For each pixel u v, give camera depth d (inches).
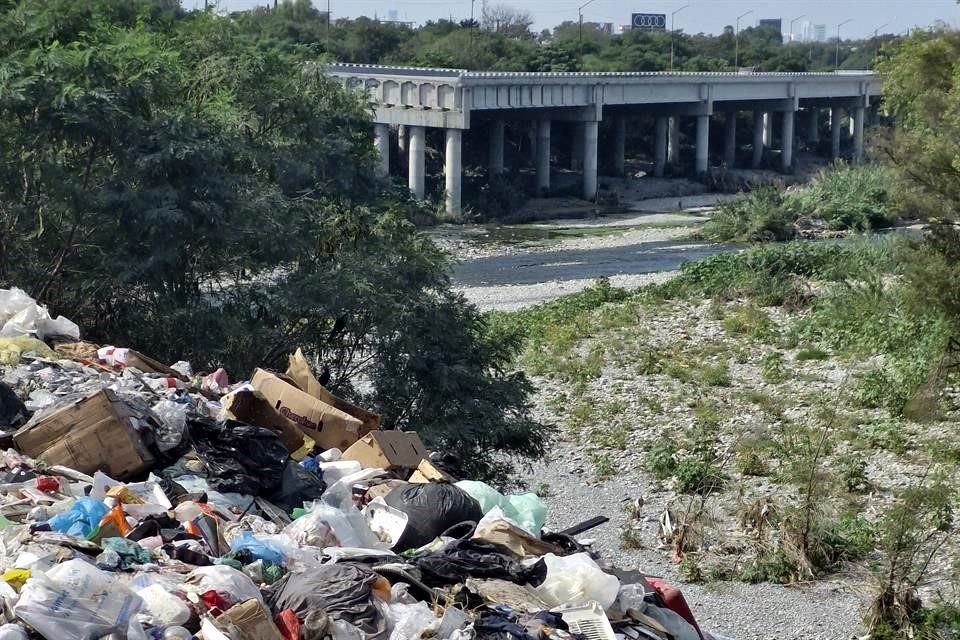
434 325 839.7
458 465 650.2
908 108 1502.2
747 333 1517.0
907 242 1095.0
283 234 854.5
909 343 1288.1
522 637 312.8
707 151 3900.1
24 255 836.0
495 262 2363.4
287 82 1070.4
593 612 337.4
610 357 1424.7
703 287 1800.0
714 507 898.7
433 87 2834.6
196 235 836.0
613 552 812.6
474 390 848.3
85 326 847.1
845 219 2721.5
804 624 689.0
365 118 1326.3
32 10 908.0
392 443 496.7
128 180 821.9
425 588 342.6
